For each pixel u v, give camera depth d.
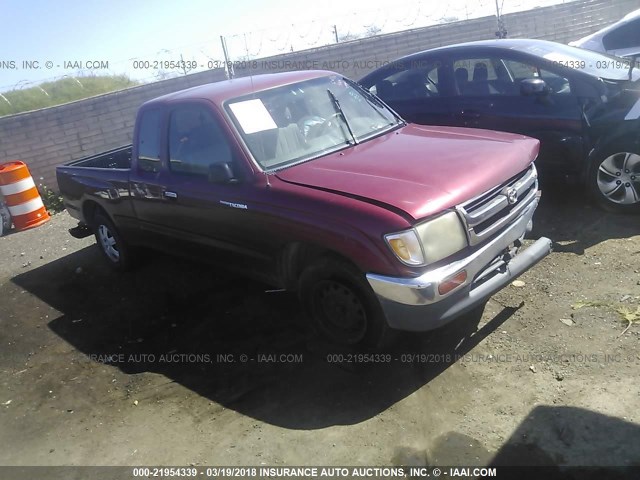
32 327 5.27
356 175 3.77
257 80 4.86
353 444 3.21
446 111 6.30
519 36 13.05
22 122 9.92
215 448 3.34
